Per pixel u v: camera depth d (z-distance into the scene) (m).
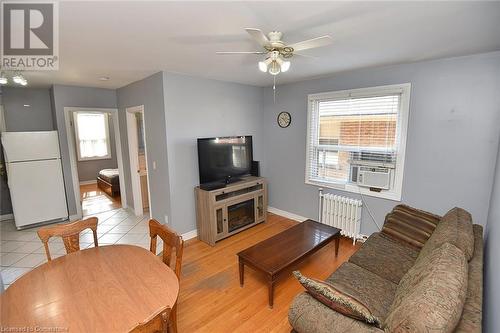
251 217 4.10
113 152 7.83
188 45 2.22
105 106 4.59
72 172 4.47
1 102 4.36
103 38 2.04
